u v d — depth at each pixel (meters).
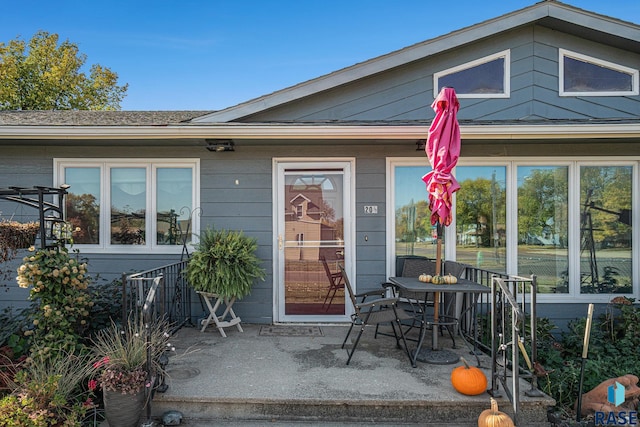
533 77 5.02
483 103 5.00
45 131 4.26
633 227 4.95
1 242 3.43
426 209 5.01
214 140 4.62
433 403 2.86
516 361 2.71
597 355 3.96
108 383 2.62
